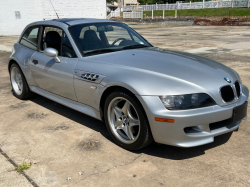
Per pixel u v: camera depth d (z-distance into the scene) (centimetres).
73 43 381
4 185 256
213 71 313
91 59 357
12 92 565
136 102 284
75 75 358
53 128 381
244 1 3344
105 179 262
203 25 2770
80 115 427
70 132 366
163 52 380
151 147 320
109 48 392
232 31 1895
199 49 1048
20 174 273
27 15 2128
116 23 458
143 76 292
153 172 271
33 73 450
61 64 385
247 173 264
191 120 266
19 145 334
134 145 300
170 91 272
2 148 327
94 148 321
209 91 278
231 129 297
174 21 3048
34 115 432
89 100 348
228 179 256
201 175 264
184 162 287
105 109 325
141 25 2980
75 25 410
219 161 287
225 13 3359
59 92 402
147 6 3638
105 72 322
